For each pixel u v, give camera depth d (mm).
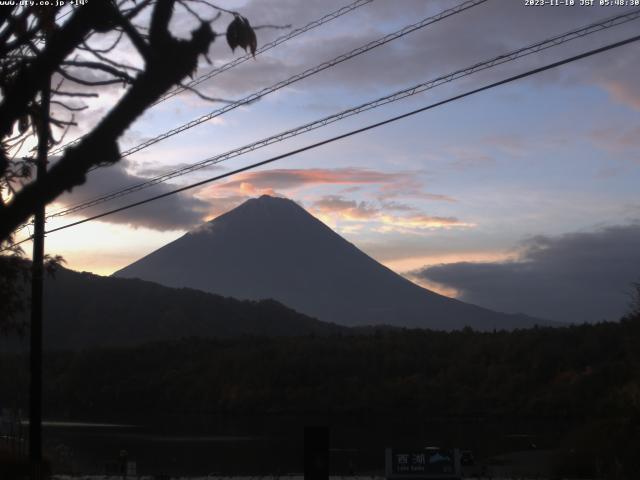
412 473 16812
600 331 80500
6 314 13781
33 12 4328
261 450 57281
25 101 3170
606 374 71125
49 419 88188
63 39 3170
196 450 57156
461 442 57375
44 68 3170
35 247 16344
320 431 15531
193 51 2998
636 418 26641
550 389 76062
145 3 3951
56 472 21406
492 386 82000
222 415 90500
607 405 31203
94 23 3225
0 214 2852
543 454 42875
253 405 90438
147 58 2975
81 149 2918
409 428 70875
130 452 54750
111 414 94375
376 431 69375
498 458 42719
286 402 91875
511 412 76250
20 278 14109
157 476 22031
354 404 86625
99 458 49906
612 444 25641
